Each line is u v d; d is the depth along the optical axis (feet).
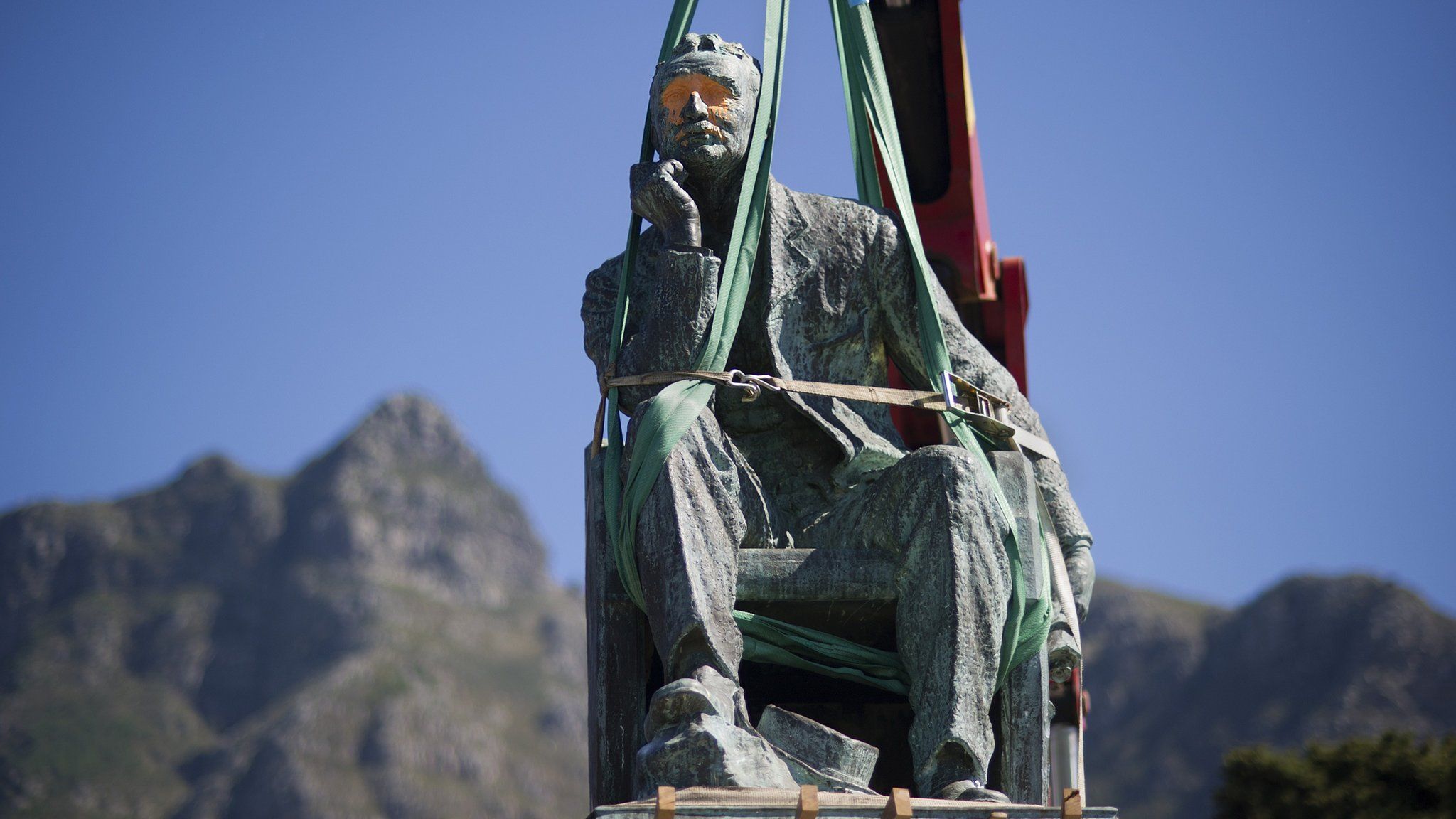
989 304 45.19
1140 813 391.04
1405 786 68.23
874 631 26.68
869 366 29.04
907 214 29.30
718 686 23.94
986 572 25.31
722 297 27.12
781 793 22.15
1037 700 26.17
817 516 27.35
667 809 21.08
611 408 27.30
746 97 28.63
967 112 43.21
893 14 42.98
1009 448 28.17
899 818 21.09
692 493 25.29
